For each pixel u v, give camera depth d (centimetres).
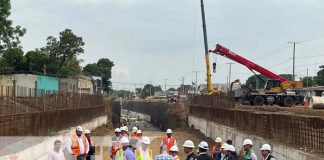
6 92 2669
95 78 11175
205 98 5250
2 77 4934
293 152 1894
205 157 1147
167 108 7412
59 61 7669
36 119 2402
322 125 1795
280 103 5025
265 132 2583
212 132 4138
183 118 6425
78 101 4150
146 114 10369
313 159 1656
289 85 5066
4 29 4709
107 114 7162
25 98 2575
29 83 5059
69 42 7688
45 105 2886
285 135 2248
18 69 6900
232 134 3225
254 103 5056
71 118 3538
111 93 15888
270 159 1201
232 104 4009
